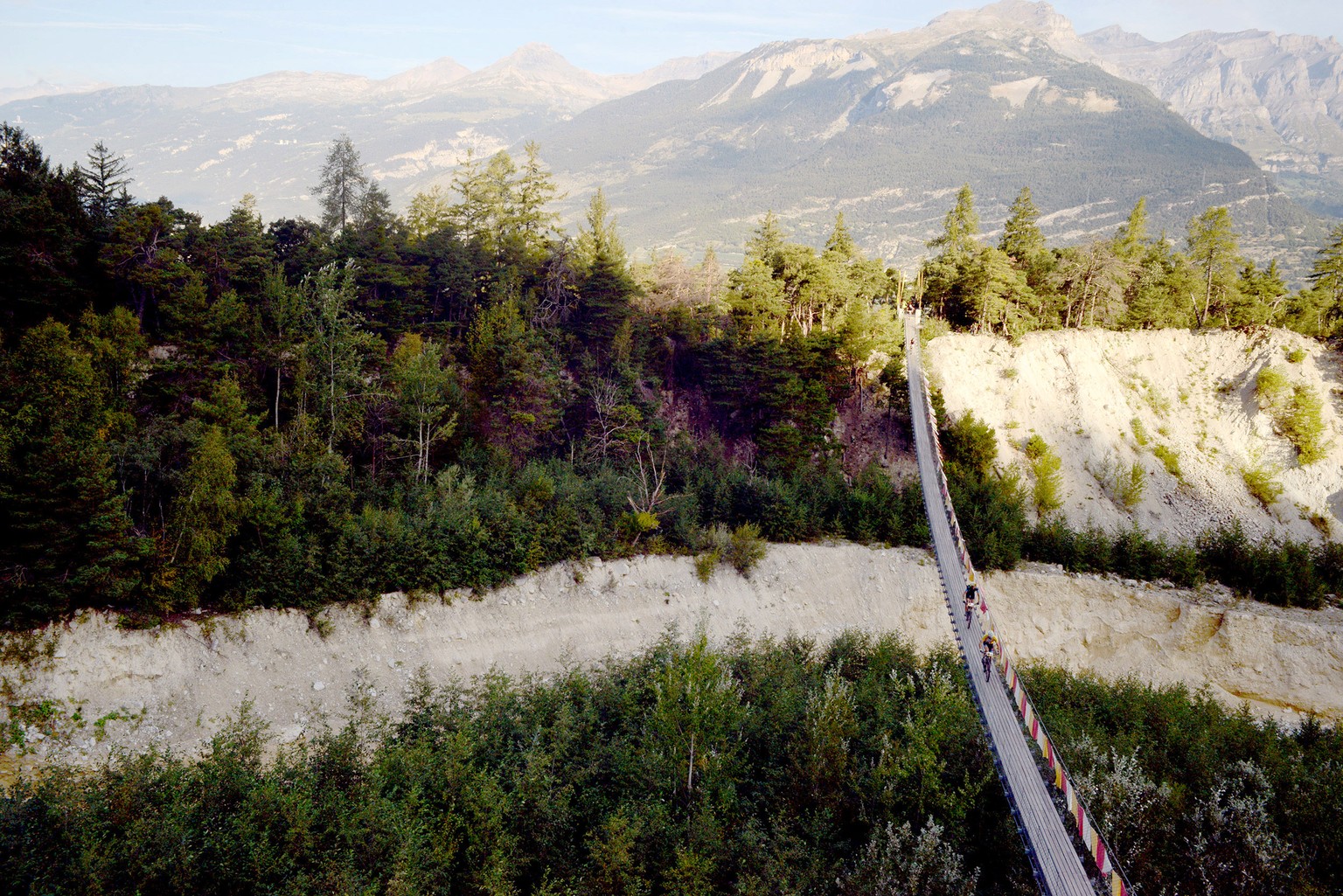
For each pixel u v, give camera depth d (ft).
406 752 112.57
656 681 132.05
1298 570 228.63
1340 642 211.41
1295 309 326.65
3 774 120.78
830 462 248.52
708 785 115.75
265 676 149.28
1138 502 273.13
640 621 193.26
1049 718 137.28
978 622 142.92
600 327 259.80
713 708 120.16
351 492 172.35
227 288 211.82
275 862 90.33
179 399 175.73
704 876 101.86
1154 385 307.78
